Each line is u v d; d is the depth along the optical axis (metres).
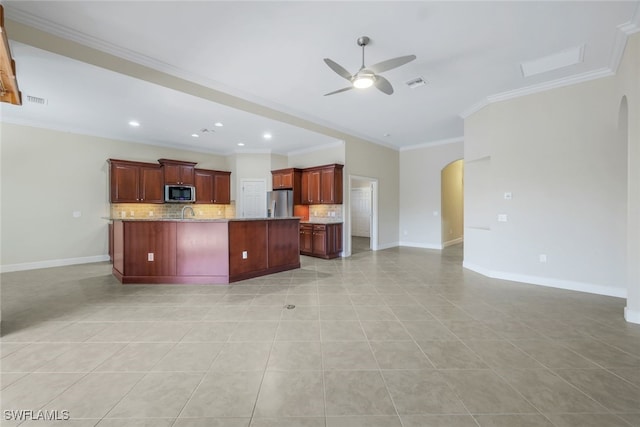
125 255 4.07
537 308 3.09
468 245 5.12
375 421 1.46
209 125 5.03
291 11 2.39
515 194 4.14
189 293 3.64
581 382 1.78
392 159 7.77
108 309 3.05
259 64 3.31
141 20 2.52
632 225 2.69
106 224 5.85
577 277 3.70
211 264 4.14
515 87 3.97
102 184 5.79
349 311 3.01
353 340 2.36
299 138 6.04
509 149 4.17
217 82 3.78
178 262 4.13
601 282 3.54
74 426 1.42
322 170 6.41
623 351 2.16
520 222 4.11
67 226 5.38
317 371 1.91
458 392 1.69
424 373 1.89
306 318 2.82
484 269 4.62
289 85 3.89
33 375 1.84
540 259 3.96
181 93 3.56
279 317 2.84
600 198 3.53
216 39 2.81
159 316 2.87
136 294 3.59
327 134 5.79
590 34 2.73
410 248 7.51
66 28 2.62
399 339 2.38
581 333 2.47
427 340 2.36
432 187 7.38
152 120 4.78
